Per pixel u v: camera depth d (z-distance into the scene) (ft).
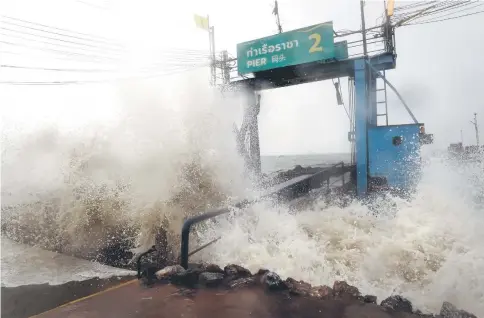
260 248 21.62
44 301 14.96
